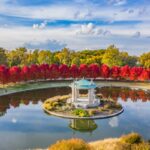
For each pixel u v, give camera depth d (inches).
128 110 2891.2
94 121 2420.0
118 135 2030.0
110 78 5290.4
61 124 2306.8
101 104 2942.9
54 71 4943.4
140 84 4869.6
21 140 1893.5
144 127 2250.2
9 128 2185.0
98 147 1330.0
